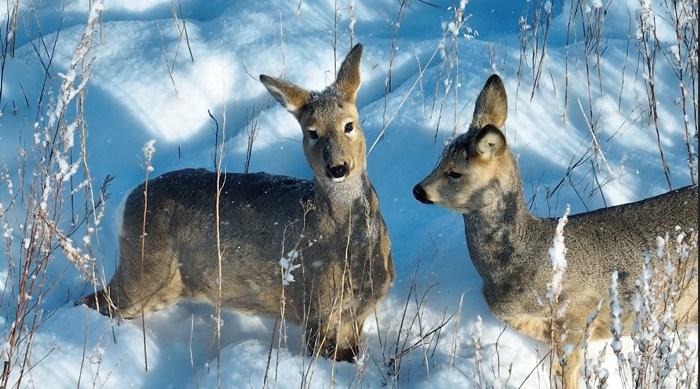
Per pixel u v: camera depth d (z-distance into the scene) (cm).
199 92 1477
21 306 1006
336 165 958
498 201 977
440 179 976
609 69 1415
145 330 1111
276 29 1571
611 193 1230
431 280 1147
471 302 1109
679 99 1352
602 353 796
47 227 1027
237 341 1105
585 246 983
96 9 955
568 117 1367
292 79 1474
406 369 1029
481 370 1003
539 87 1395
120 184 1345
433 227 1221
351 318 1046
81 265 1005
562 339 854
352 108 994
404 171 1315
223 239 1066
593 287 983
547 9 1381
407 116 1372
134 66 1511
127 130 1427
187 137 1438
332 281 1020
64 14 1700
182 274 1119
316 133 983
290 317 1082
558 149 1320
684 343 798
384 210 1273
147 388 1034
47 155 1352
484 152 945
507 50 1473
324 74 1480
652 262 906
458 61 1459
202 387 998
